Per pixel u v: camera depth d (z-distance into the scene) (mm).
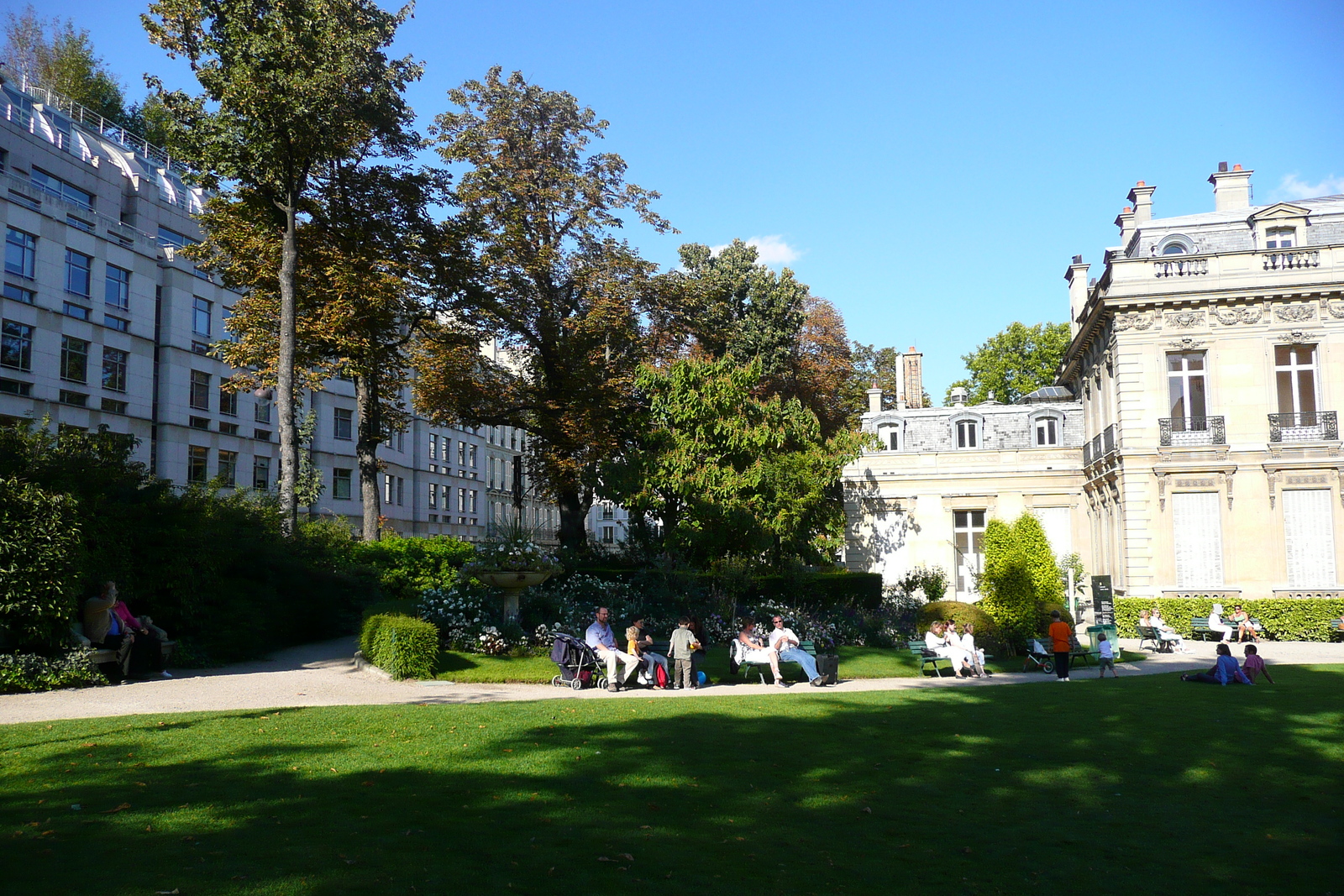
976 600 39062
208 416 52594
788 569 29312
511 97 34969
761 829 7168
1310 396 31359
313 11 24250
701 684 17219
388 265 30125
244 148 25375
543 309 35250
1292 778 9250
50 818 6676
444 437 75312
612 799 7781
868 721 12344
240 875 5586
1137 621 30219
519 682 16234
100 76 65500
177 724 10578
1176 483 31766
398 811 7129
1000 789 8711
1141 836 7301
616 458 36062
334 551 26016
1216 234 34312
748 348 46469
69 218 44188
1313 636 29203
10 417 40375
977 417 42125
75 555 13953
